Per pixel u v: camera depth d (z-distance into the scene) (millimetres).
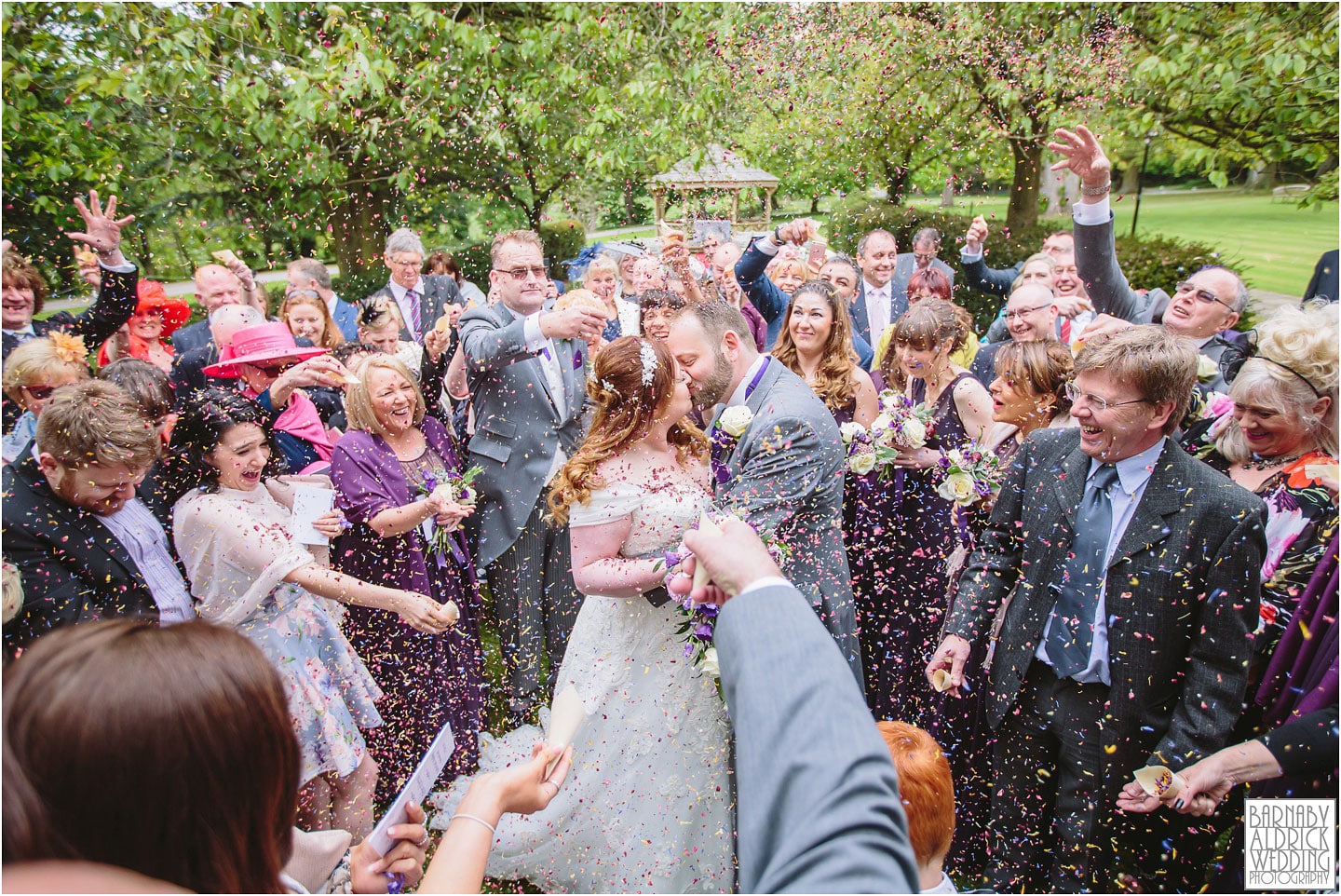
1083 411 2150
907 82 6355
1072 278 4820
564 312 3596
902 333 3252
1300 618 2105
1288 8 6453
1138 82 6848
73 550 2307
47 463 2264
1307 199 7328
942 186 7293
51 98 6148
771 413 2592
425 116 6695
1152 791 2020
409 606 2600
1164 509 2125
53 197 6172
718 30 6375
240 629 2490
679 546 2459
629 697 2615
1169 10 6758
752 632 889
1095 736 2254
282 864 906
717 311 2750
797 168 6645
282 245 7195
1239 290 3531
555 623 3822
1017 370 2934
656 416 2516
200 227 6801
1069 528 2303
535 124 6727
